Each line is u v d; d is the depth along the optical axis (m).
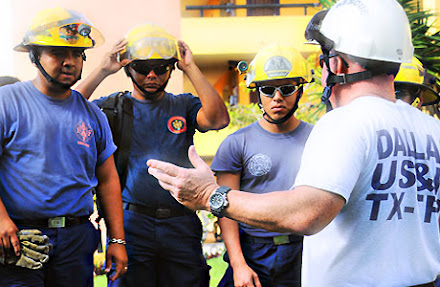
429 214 2.17
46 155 3.24
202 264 4.15
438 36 7.79
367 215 2.07
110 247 3.71
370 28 2.14
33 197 3.20
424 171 2.15
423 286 2.15
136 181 3.94
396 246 2.09
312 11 16.56
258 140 3.90
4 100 3.21
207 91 4.09
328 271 2.12
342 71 2.21
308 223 1.94
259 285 3.75
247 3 17.12
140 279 3.94
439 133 2.23
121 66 4.00
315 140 2.05
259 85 3.88
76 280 3.36
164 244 3.95
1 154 3.20
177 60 4.02
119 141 3.96
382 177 2.06
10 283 3.13
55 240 3.25
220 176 3.94
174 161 4.02
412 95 3.58
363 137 2.04
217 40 14.89
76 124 3.37
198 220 4.14
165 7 13.14
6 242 3.09
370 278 2.08
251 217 2.01
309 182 1.96
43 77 3.28
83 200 3.37
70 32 3.23
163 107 4.07
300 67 3.89
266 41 14.92
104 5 12.82
